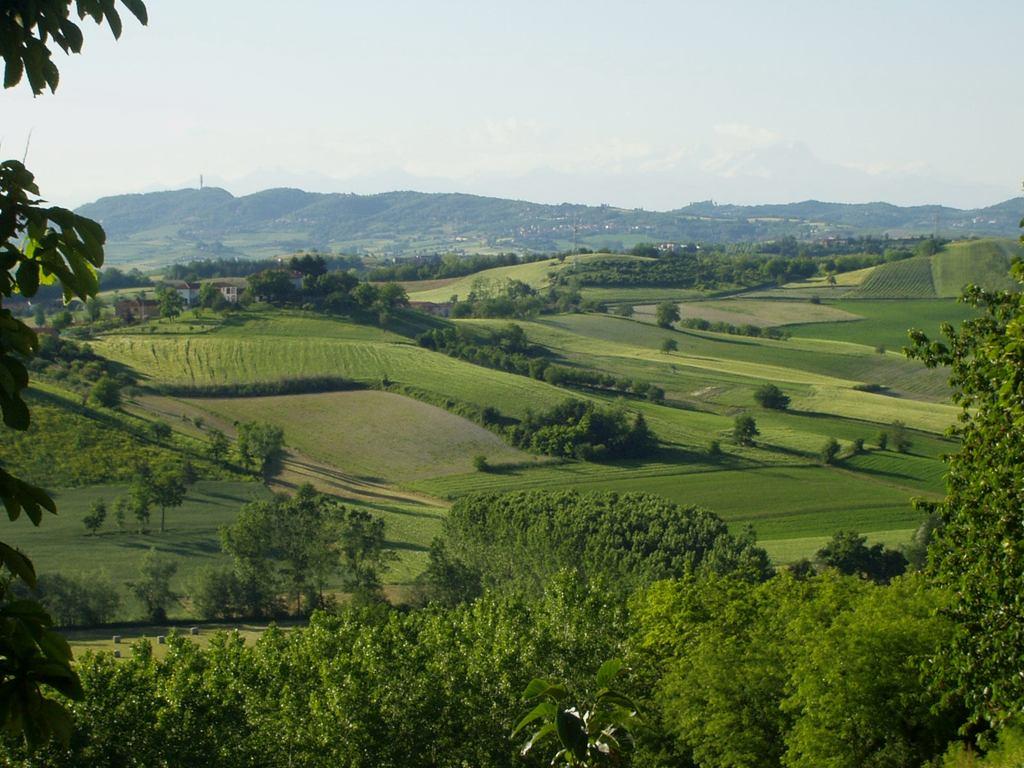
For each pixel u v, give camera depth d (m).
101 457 114.62
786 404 164.75
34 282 6.95
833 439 137.12
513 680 45.16
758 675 40.25
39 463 111.00
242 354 173.38
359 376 167.38
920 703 35.12
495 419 150.50
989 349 19.58
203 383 158.50
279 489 120.94
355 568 94.25
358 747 40.97
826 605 45.12
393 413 153.50
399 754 42.94
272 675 45.47
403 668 44.88
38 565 86.88
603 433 141.25
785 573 54.22
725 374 188.12
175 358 168.62
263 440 127.62
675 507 98.19
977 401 22.11
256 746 41.41
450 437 146.25
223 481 119.12
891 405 165.25
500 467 137.38
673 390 177.75
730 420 155.88
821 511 118.12
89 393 136.38
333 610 87.69
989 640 20.17
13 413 6.53
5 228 6.75
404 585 95.81
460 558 100.00
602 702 11.16
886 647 35.56
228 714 41.59
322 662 44.81
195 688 41.06
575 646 48.31
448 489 130.25
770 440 145.75
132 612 82.19
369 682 42.78
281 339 184.75
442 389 161.62
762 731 40.41
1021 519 19.31
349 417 151.75
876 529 111.81
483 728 43.91
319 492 122.50
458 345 191.00
